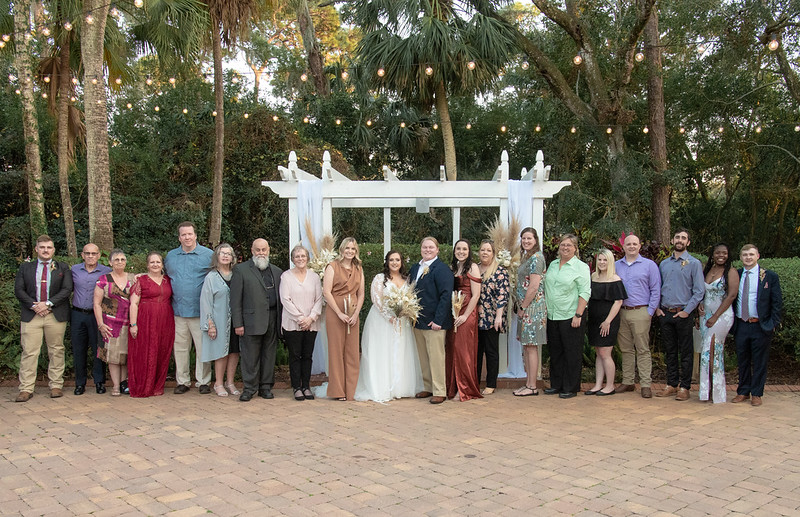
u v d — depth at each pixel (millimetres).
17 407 6148
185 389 6871
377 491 3893
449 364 6645
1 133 13070
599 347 6637
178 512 3584
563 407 6137
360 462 4449
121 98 15969
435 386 6348
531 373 6691
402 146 19531
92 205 9000
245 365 6484
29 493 3895
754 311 6125
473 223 19031
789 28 12148
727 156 14938
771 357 8312
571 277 6473
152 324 6586
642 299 6543
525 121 19094
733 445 4863
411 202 8016
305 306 6496
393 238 17625
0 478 4164
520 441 4977
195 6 10188
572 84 15875
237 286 6430
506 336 7289
